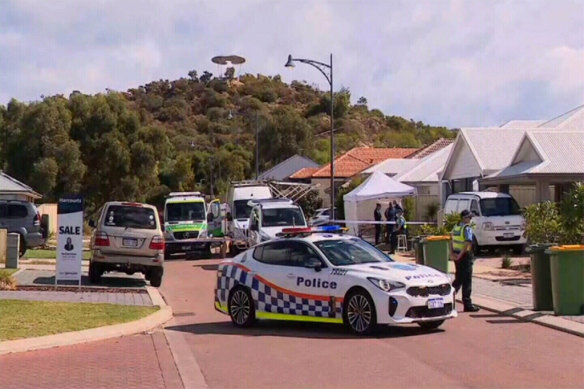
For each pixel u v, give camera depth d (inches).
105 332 498.9
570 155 1125.1
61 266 751.7
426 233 1147.3
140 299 673.6
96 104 2091.5
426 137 4532.5
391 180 1364.4
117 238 804.6
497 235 1096.8
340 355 424.8
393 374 373.7
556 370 374.3
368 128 4468.5
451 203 1208.2
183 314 623.2
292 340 482.0
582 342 451.8
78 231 754.2
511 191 1346.0
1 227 1122.0
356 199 1341.0
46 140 2001.7
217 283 572.7
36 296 669.3
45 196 1994.3
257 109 4525.1
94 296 684.7
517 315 554.9
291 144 3550.7
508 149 1355.8
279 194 1768.0
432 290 486.9
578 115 1387.8
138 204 832.3
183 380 371.9
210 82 5255.9
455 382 354.0
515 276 828.0
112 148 2068.2
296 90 5438.0
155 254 813.2
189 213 1346.0
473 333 490.3
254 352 443.5
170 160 3075.8
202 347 464.1
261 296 535.2
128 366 406.0
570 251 530.9
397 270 495.5
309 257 522.6
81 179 2054.6
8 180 1465.3
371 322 480.4
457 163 1448.1
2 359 423.2
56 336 478.0
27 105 2060.8
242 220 1318.9
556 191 1204.5
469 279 592.4
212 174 3186.5
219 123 4288.9
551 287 555.2
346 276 495.2
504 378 359.6
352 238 549.3
